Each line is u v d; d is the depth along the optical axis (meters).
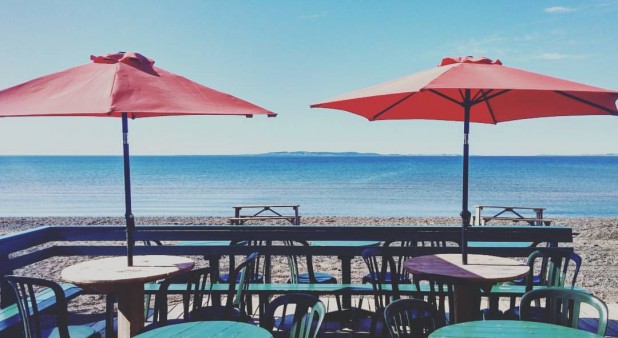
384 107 5.41
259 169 115.94
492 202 38.72
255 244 6.38
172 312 6.16
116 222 21.42
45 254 5.43
